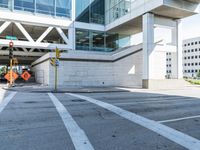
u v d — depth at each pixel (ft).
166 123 22.53
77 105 34.32
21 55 114.52
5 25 87.45
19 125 20.99
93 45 105.81
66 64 82.53
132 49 89.10
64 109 30.35
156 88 78.84
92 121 23.02
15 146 15.17
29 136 17.48
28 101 39.01
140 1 82.48
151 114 27.37
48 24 95.35
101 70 89.25
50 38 131.75
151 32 79.56
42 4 94.17
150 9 77.00
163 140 16.84
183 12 79.77
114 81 91.35
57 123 21.91
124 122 22.71
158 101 40.88
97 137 17.40
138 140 16.76
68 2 100.22
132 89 71.41
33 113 27.20
